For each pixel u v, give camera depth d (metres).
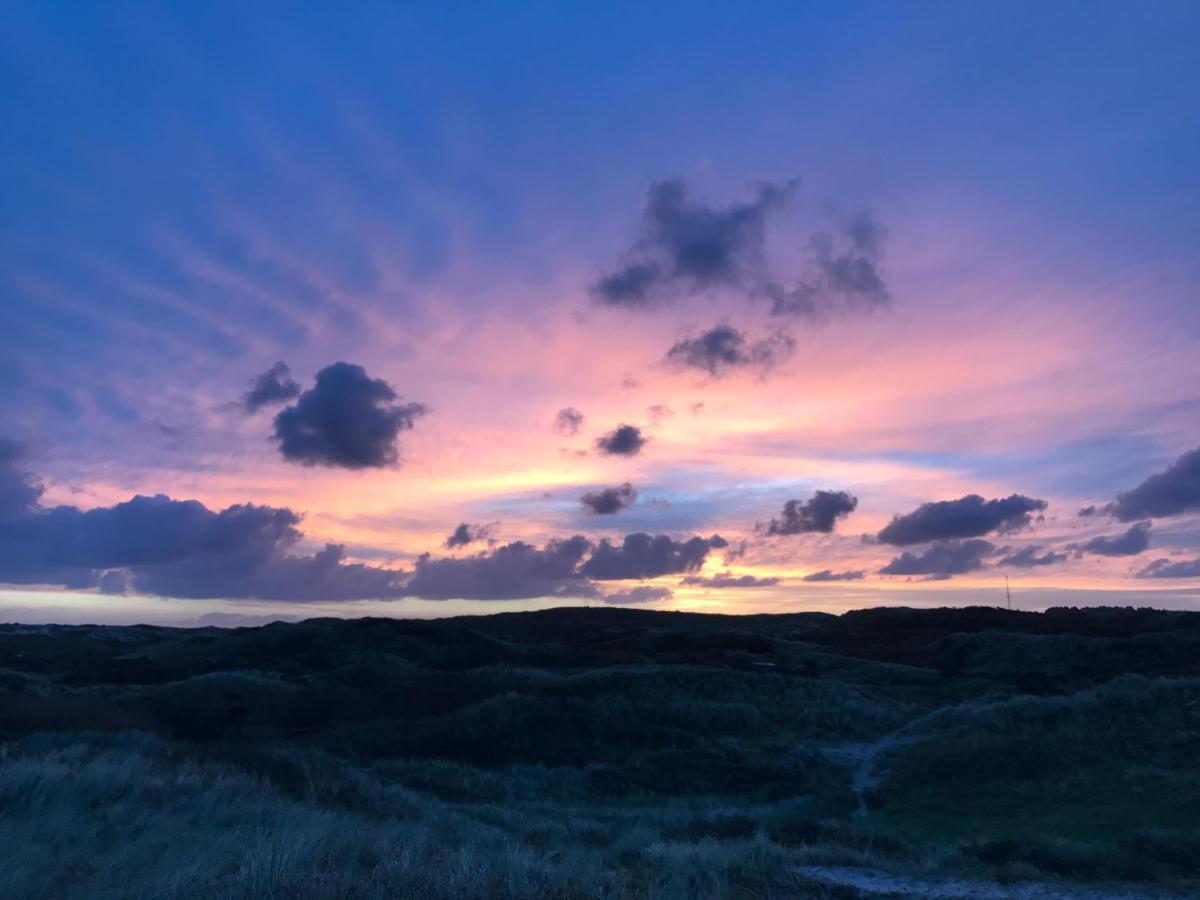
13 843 9.08
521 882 8.16
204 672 60.91
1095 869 14.83
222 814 12.61
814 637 92.56
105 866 8.44
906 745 36.25
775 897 11.66
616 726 40.38
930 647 77.19
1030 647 68.50
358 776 22.25
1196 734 28.17
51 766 14.08
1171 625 76.12
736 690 48.97
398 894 7.45
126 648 79.94
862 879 14.09
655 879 10.40
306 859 8.67
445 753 36.41
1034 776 28.16
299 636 72.94
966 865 15.34
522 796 29.52
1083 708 32.28
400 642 71.25
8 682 44.16
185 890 7.36
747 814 26.30
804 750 37.34
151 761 18.16
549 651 71.06
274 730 41.03
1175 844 16.52
